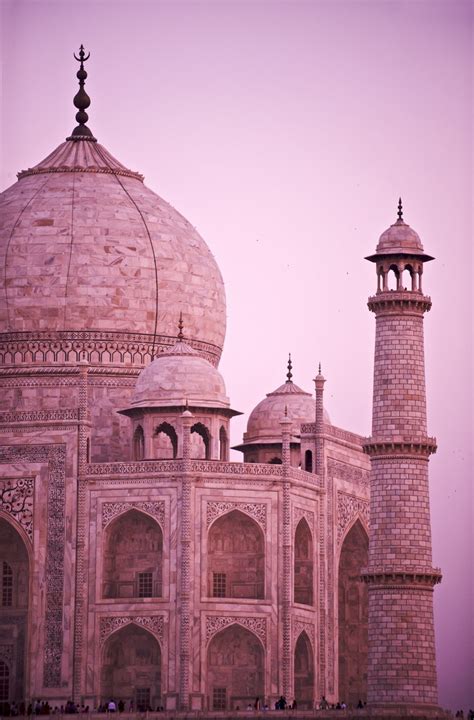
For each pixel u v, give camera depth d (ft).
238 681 590.96
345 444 645.51
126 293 647.56
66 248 646.33
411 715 541.75
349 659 651.66
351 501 647.15
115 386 641.81
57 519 596.70
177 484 588.50
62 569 594.24
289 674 590.14
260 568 598.34
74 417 600.39
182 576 582.76
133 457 619.26
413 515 553.64
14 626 605.73
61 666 589.32
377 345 564.30
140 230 655.35
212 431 616.39
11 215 652.48
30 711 565.94
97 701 584.81
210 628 584.81
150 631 584.40
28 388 639.76
